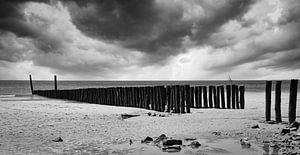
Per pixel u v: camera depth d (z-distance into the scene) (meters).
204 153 5.89
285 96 27.33
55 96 30.55
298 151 5.75
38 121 10.75
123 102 19.86
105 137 7.62
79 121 10.84
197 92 17.95
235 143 6.78
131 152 6.02
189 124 9.90
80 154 5.85
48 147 6.42
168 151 6.08
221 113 13.87
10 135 7.82
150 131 8.53
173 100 14.71
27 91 50.38
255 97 27.88
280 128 8.80
